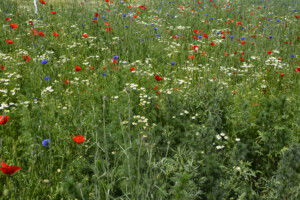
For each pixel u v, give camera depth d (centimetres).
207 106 329
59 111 336
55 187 239
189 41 707
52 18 830
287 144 265
